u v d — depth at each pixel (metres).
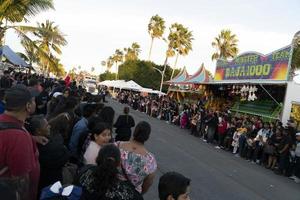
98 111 7.34
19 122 3.37
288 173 14.35
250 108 24.03
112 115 6.61
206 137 22.83
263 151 16.34
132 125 9.28
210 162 14.55
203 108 25.91
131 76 73.19
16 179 3.21
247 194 10.16
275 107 21.28
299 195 11.11
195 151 16.95
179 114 30.73
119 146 4.34
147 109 38.75
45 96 10.98
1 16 14.98
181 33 64.00
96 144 5.10
